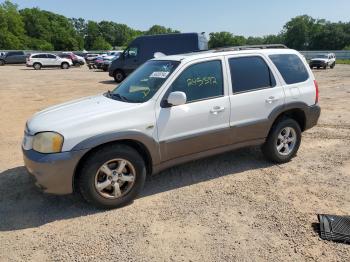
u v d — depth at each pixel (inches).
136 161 162.9
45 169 147.4
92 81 803.4
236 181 190.9
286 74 211.3
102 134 153.4
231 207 161.9
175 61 183.6
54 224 150.6
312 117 220.8
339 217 148.7
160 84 172.6
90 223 150.6
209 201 168.1
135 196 167.0
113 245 134.6
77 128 151.3
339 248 129.6
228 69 189.6
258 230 142.5
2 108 437.4
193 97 178.2
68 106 176.6
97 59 1362.0
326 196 171.2
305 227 143.6
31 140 155.1
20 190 184.1
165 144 170.2
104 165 156.0
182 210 159.9
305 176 196.5
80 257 127.8
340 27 3998.5
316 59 1411.2
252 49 205.9
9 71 1202.0
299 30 4148.6
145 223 149.7
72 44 4313.5
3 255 130.0
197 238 138.0
